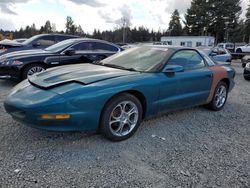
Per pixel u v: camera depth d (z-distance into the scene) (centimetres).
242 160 317
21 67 641
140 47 467
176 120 447
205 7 6153
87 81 321
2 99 517
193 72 437
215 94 502
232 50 3194
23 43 947
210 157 320
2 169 266
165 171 282
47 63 670
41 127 296
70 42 726
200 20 6238
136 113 359
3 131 355
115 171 276
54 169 272
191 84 431
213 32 6353
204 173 283
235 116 497
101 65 422
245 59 1467
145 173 276
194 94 444
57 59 684
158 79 375
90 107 306
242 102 614
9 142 324
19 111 301
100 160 296
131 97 348
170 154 321
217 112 515
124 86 333
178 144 352
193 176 276
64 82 317
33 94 307
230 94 704
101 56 755
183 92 421
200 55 477
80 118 303
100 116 323
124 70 384
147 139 360
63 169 273
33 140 333
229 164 305
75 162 288
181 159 310
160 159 307
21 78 652
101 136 356
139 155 314
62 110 293
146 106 370
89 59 732
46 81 329
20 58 643
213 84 484
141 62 409
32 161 284
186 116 473
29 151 305
